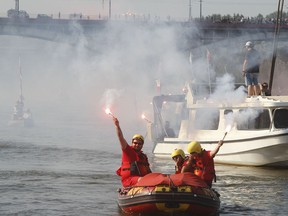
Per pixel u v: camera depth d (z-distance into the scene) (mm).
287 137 33688
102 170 34906
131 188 24328
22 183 30812
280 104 34000
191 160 24828
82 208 25906
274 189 29719
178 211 23656
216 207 24000
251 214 25281
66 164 37062
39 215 24844
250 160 34969
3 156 40406
